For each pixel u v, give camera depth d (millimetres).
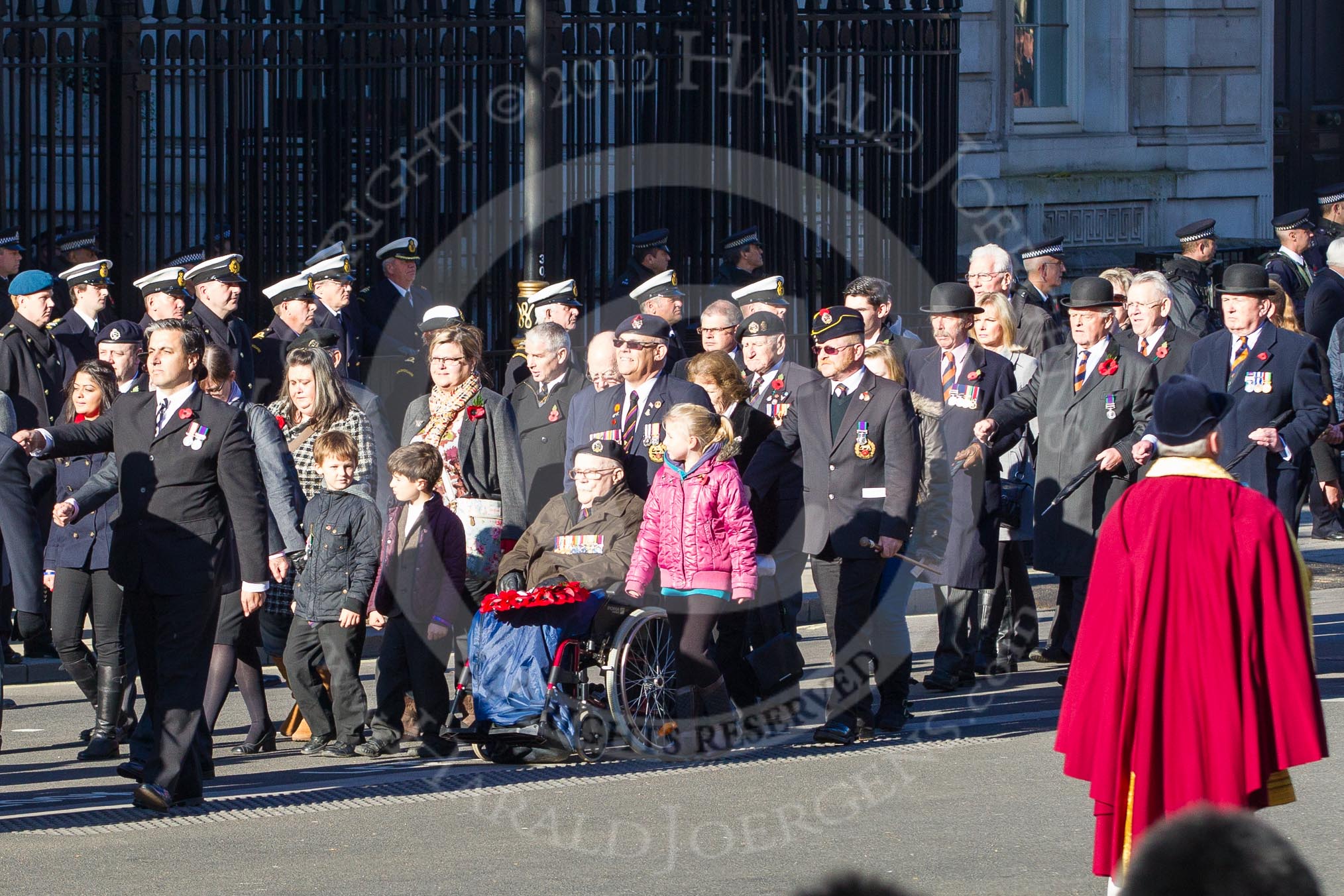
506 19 47031
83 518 28453
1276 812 23188
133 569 24062
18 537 23656
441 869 21281
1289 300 38625
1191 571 18406
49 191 43781
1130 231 73375
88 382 30578
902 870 21031
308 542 27953
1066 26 73062
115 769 27641
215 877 20906
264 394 37750
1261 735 18203
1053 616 40406
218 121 46094
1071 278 71250
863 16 51625
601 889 20453
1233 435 33281
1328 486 36125
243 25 45625
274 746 29000
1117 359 32250
